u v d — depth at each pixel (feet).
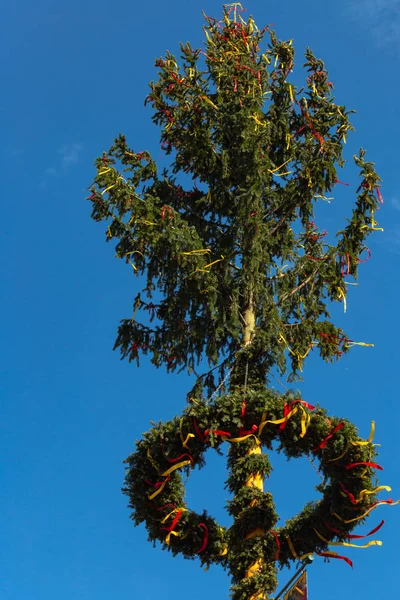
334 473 39.17
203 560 40.55
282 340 44.60
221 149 49.85
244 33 53.52
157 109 50.85
